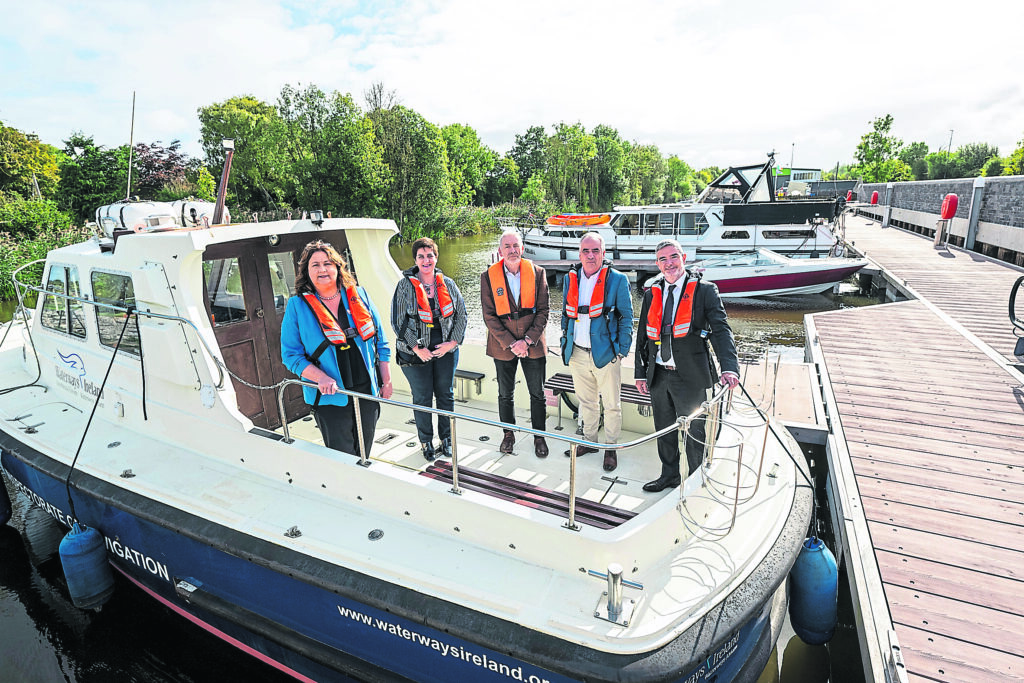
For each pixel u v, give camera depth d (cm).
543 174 5641
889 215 2888
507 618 216
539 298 340
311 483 292
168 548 306
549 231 1944
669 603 220
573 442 221
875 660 283
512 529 239
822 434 520
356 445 316
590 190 5444
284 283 383
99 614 385
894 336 840
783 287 1466
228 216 404
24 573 435
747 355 1066
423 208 3472
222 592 296
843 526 388
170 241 304
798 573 309
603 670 197
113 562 352
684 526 254
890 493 417
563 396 421
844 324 923
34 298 1684
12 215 2186
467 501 246
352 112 3328
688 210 1703
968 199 1750
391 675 255
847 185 4444
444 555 246
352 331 295
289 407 396
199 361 313
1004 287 1150
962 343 793
